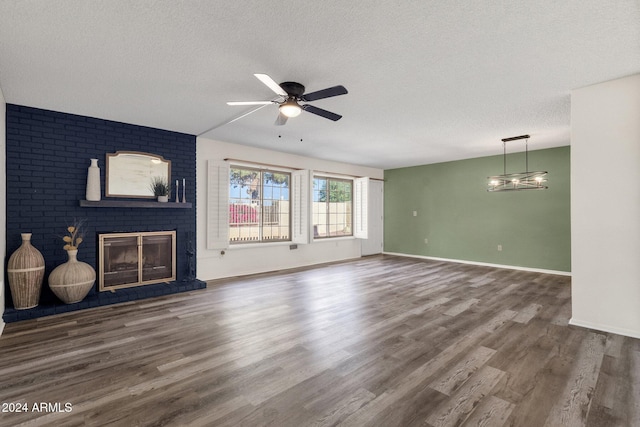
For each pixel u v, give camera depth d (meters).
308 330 3.12
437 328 3.19
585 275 3.19
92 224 4.10
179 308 3.79
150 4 1.89
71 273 3.62
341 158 7.08
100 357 2.53
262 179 6.16
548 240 6.04
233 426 1.74
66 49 2.40
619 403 1.96
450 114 3.95
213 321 3.36
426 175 7.84
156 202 4.43
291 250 6.56
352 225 7.97
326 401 1.97
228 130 4.73
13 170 3.58
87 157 4.05
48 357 2.53
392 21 2.06
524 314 3.62
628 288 2.97
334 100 3.48
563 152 5.85
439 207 7.61
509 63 2.64
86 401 1.96
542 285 5.04
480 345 2.79
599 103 3.06
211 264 5.36
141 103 3.58
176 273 4.83
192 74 2.83
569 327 3.21
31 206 3.69
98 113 3.93
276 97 3.37
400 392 2.07
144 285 4.52
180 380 2.20
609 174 3.03
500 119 4.16
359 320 3.41
